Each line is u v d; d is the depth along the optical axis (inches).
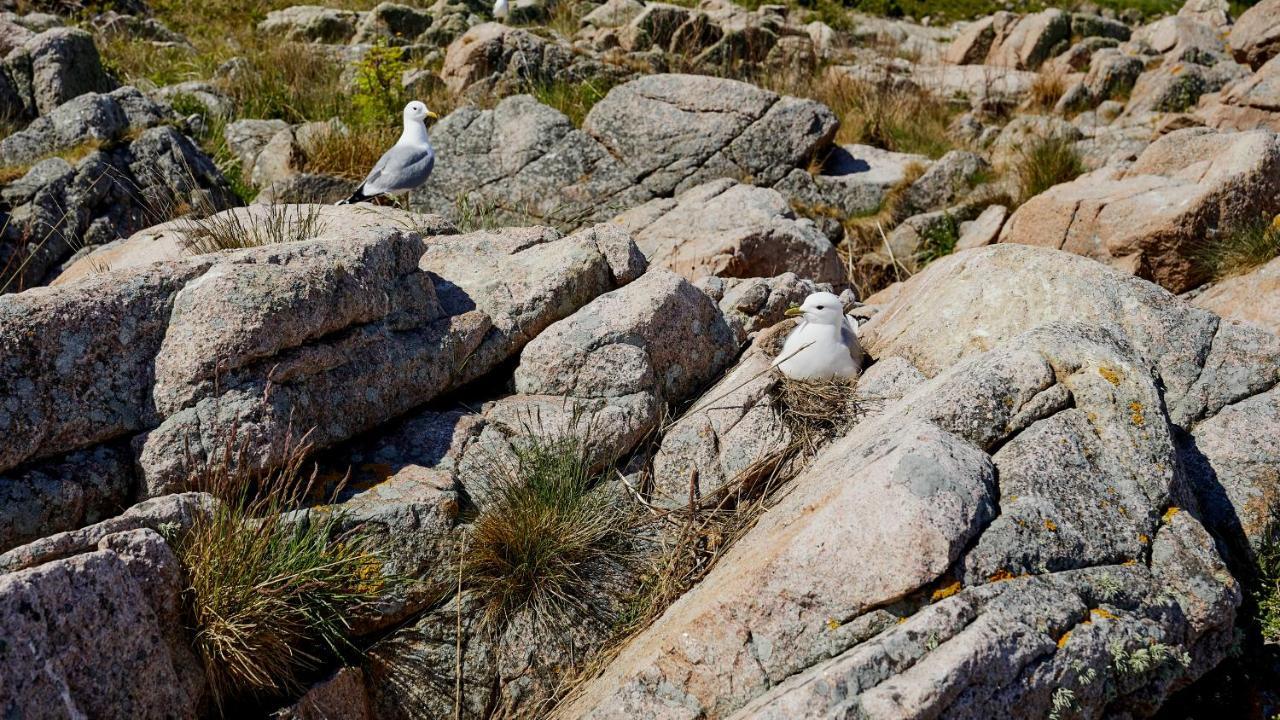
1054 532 141.8
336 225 231.8
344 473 174.9
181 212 339.9
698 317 213.0
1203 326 198.8
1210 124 437.1
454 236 228.4
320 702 152.3
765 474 188.2
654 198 398.6
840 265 309.0
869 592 135.7
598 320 201.5
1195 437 184.5
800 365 201.8
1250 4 829.2
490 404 194.4
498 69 505.7
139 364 158.1
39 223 314.8
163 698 134.0
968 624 129.6
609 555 179.3
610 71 517.7
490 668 167.6
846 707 122.1
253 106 475.5
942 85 593.9
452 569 169.3
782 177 414.6
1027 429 158.9
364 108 452.1
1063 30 677.3
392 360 181.8
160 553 141.3
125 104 386.9
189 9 653.9
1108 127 497.7
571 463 183.5
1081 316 203.2
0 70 410.0
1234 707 157.0
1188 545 147.1
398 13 620.1
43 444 148.9
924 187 422.3
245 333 160.7
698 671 141.8
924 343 214.4
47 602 122.2
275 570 152.6
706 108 414.0
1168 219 308.3
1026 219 350.0
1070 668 129.4
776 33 626.8
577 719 149.0
